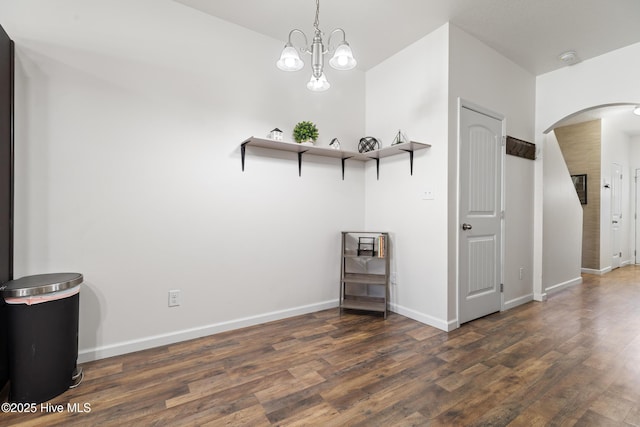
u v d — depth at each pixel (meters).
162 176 2.31
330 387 1.75
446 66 2.63
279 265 2.88
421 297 2.83
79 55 2.03
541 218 3.53
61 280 1.73
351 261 3.36
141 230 2.23
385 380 1.82
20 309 1.56
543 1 2.33
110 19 2.13
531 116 3.53
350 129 3.37
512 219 3.31
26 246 1.87
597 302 3.47
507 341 2.38
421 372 1.92
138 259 2.22
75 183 2.02
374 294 3.38
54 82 1.96
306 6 2.40
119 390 1.72
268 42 2.81
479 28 2.70
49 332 1.63
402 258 3.03
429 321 2.74
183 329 2.39
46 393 1.62
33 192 1.89
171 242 2.35
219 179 2.55
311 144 2.80
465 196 2.80
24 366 1.57
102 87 2.10
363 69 3.46
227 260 2.59
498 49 3.04
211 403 1.61
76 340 1.81
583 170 5.29
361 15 2.51
